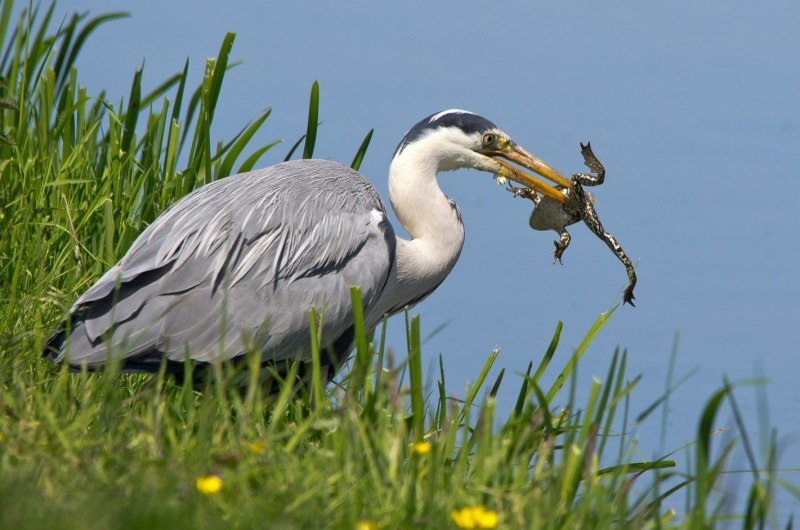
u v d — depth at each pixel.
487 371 10.39
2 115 14.48
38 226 12.05
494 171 12.70
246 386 10.67
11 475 6.59
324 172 11.37
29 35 15.00
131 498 6.27
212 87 14.20
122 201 12.97
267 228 10.50
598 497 7.28
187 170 13.72
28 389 8.56
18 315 10.63
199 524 6.02
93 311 9.84
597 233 12.22
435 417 10.16
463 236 12.63
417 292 12.51
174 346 9.98
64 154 14.16
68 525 5.63
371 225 11.15
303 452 8.26
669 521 8.04
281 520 6.34
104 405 8.15
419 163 12.46
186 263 10.17
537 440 8.98
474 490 7.30
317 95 14.02
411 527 6.79
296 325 10.52
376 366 9.80
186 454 7.45
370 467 7.45
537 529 6.90
